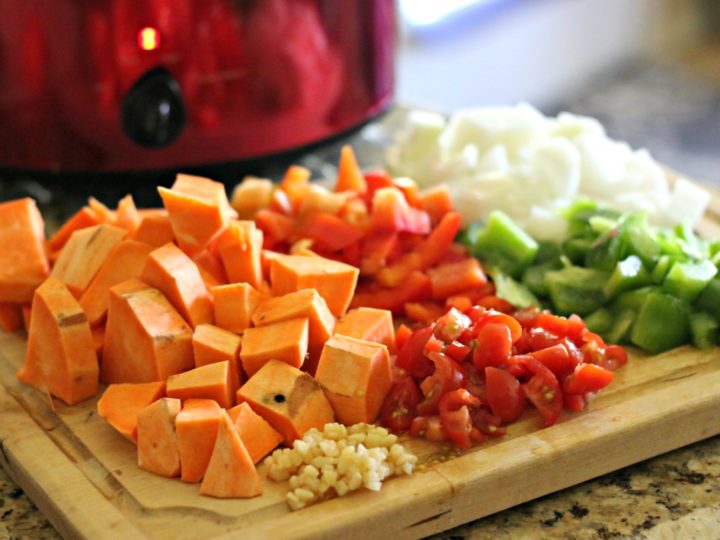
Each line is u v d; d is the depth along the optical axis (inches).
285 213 26.2
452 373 21.6
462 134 28.6
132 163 27.0
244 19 26.3
